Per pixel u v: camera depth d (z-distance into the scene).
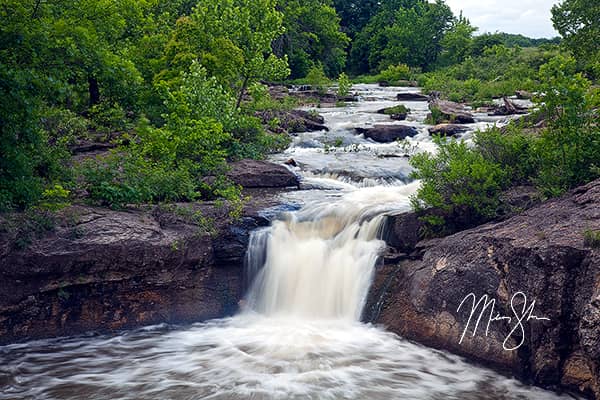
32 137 10.59
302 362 8.88
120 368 8.71
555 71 10.73
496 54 57.50
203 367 8.72
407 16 88.94
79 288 9.91
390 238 11.20
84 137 17.17
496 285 8.63
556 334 7.79
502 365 8.43
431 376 8.41
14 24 10.55
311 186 15.17
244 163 16.11
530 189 10.88
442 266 9.55
